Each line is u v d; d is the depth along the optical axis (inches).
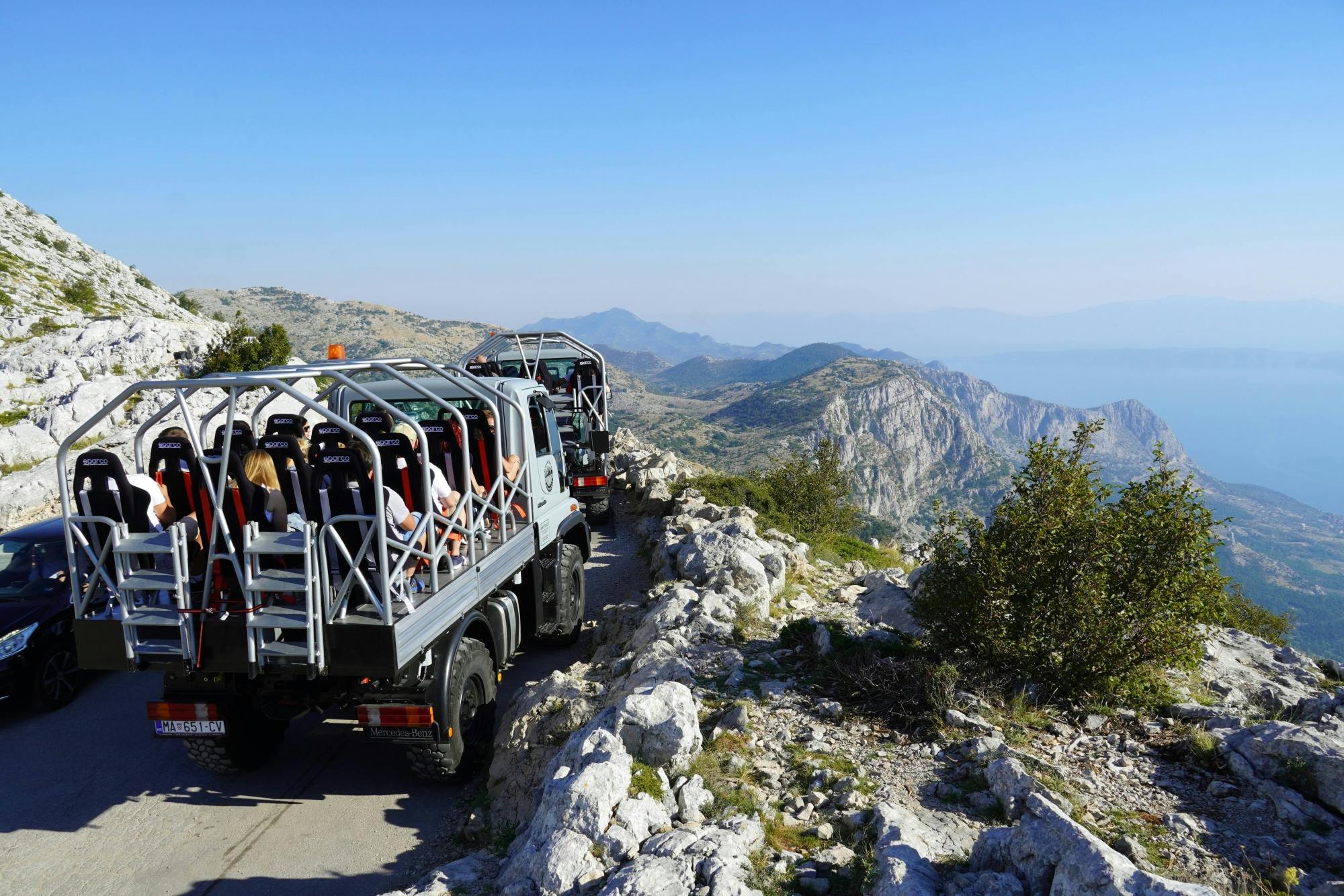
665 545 455.2
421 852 215.3
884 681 250.8
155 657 207.0
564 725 234.8
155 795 249.0
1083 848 140.7
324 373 217.2
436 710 223.8
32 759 276.1
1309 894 149.5
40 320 1371.8
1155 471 249.4
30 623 315.9
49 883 203.5
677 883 153.7
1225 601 240.8
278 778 257.9
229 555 197.0
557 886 163.8
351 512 203.9
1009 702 242.1
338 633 196.2
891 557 708.0
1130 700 241.1
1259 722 234.1
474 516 260.5
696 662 281.6
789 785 202.5
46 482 682.2
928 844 167.3
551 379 631.2
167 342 1203.2
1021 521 251.9
